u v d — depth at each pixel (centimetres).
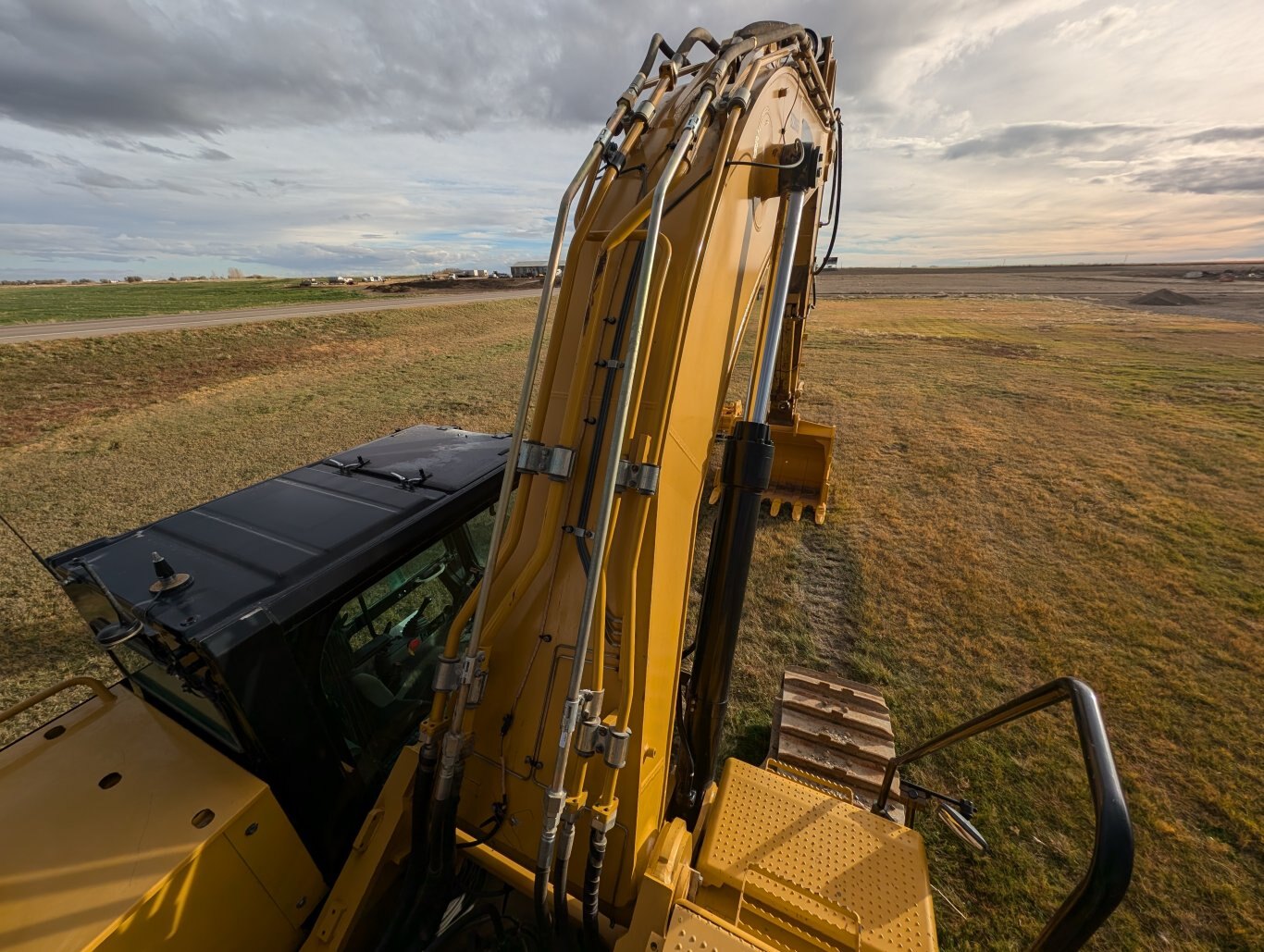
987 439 1162
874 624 592
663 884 181
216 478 946
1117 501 871
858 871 213
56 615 573
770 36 230
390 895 209
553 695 192
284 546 233
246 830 181
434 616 293
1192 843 378
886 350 2197
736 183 215
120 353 1919
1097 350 2145
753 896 204
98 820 175
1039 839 376
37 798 181
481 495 286
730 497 246
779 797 244
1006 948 320
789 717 418
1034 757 436
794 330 600
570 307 197
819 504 812
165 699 229
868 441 1152
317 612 208
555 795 162
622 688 179
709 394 217
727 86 221
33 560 687
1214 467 995
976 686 510
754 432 239
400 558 241
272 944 192
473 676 180
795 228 233
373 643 259
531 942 205
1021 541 758
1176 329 2642
